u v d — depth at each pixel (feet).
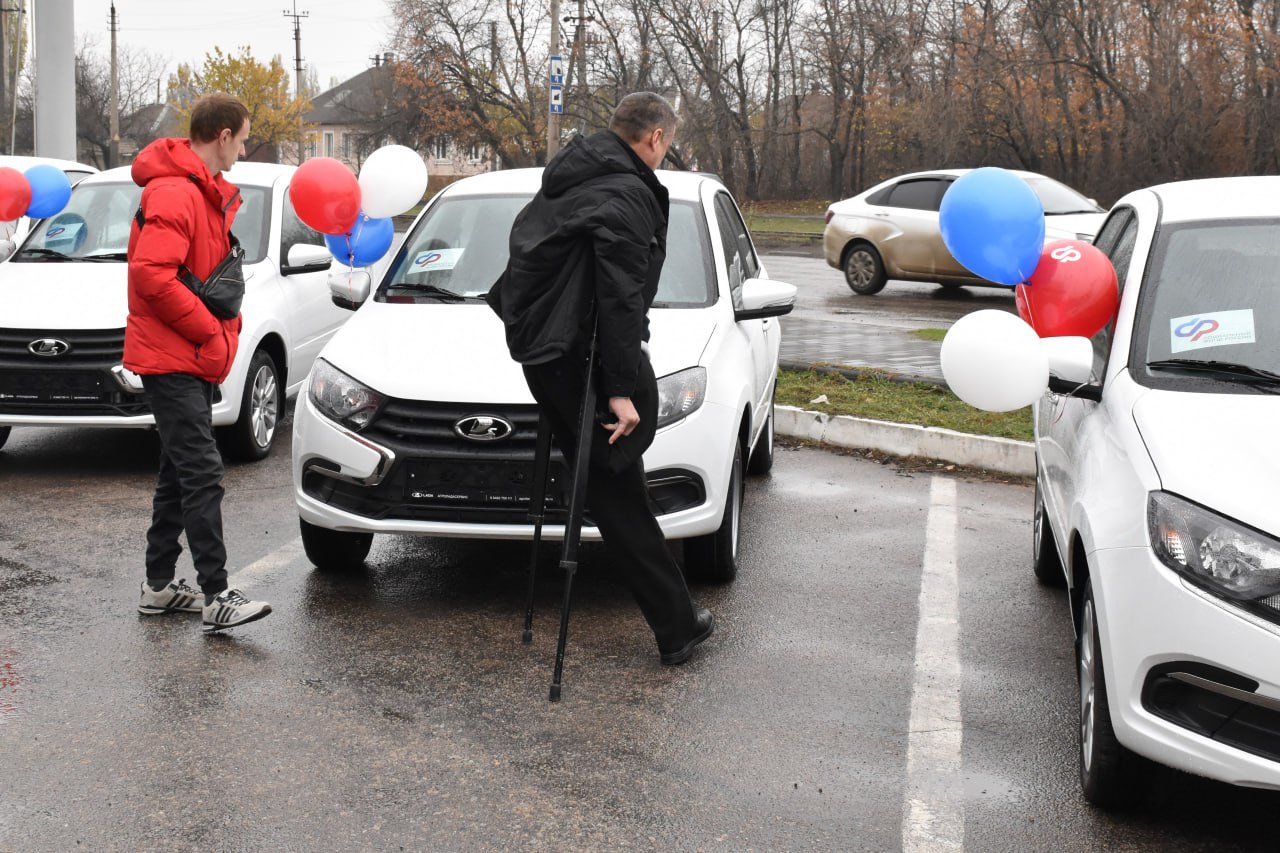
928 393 31.22
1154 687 10.71
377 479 16.63
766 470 25.34
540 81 177.17
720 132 165.58
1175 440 11.63
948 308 53.16
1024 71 121.49
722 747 13.12
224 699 14.11
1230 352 13.12
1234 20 111.55
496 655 15.61
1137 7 115.65
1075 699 14.55
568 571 14.01
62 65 47.70
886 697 14.53
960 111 124.67
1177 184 16.35
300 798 11.84
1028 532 21.65
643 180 13.76
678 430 16.93
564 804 11.83
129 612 16.90
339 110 315.78
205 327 15.56
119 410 23.68
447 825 11.39
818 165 168.04
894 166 150.30
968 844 11.22
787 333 42.45
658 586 15.06
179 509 16.58
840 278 68.08
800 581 18.76
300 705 13.99
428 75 177.88
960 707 14.28
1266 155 110.22
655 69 167.43
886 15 145.48
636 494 14.79
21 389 23.56
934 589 18.48
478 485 16.43
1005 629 16.87
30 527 20.86
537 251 13.71
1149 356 13.34
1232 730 10.34
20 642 15.71
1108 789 11.59
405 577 18.63
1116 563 11.22
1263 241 14.28
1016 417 28.32
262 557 19.52
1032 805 11.98
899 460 26.86
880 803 11.96
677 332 18.35
